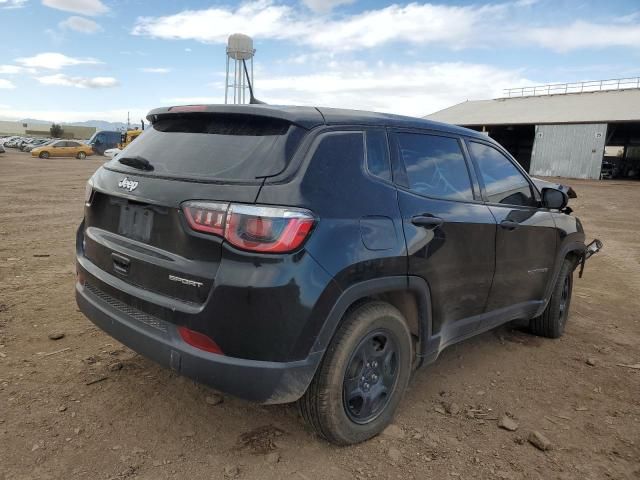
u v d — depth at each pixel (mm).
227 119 2916
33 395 3236
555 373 4156
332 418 2758
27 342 4031
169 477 2578
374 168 2986
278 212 2426
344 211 2674
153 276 2715
